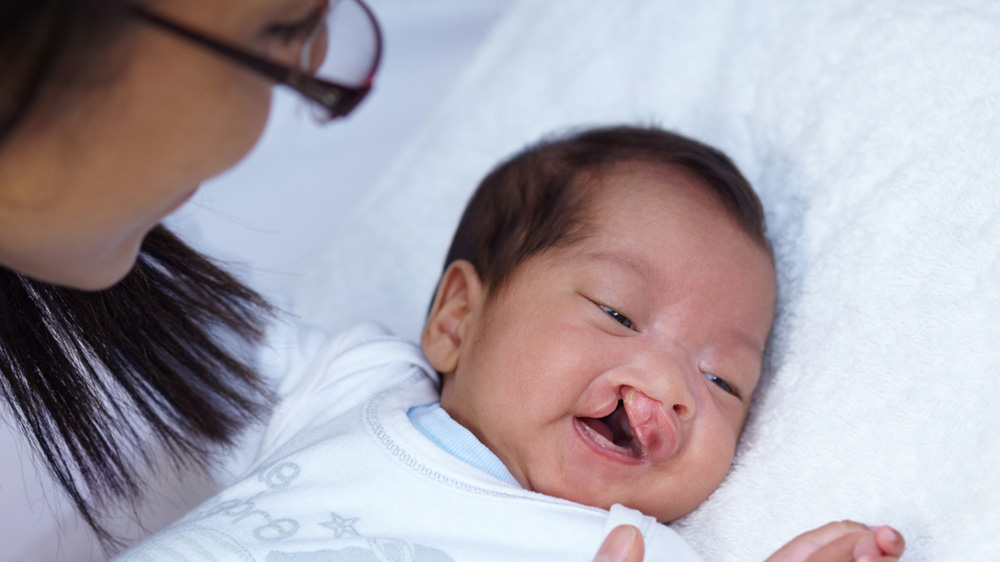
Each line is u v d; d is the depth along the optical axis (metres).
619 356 0.90
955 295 0.86
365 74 0.60
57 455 0.92
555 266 0.97
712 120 1.25
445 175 1.54
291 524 0.83
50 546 1.21
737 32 1.30
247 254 1.95
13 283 0.80
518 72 1.59
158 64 0.48
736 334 0.95
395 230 1.51
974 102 0.96
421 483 0.86
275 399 1.09
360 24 0.61
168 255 0.97
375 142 2.21
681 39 1.38
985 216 0.88
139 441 1.03
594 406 0.89
